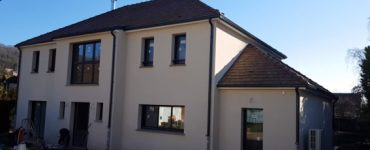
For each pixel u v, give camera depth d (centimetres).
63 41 1806
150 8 1884
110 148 1536
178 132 1415
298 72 1485
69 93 1742
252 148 1301
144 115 1548
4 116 2288
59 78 1803
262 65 1356
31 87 2031
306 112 1338
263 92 1275
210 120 1320
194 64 1388
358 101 2639
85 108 1708
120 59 1588
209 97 1330
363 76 2052
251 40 1620
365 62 2041
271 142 1243
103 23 1880
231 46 1458
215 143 1332
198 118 1352
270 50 1822
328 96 1714
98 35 1655
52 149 1580
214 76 1335
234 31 1472
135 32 1584
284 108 1231
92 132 1612
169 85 1451
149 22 1562
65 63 1781
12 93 2475
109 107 1564
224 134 1335
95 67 1681
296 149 1195
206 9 1448
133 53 1584
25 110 2045
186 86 1401
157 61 1501
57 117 1781
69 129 1714
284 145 1218
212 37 1352
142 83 1538
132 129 1544
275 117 1244
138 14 1831
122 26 1581
